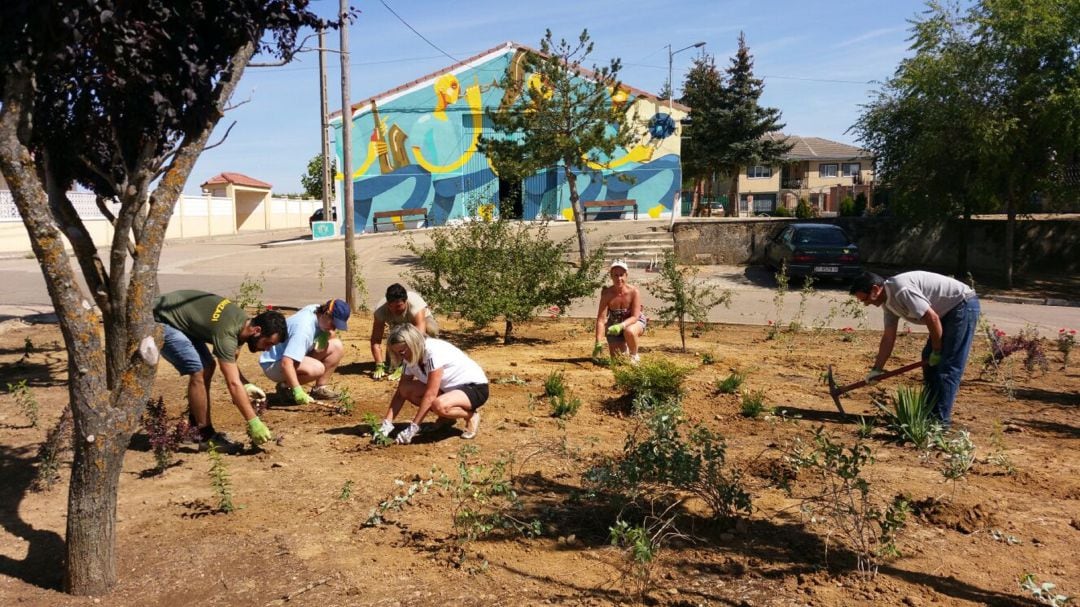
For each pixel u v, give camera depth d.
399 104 29.61
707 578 3.83
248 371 8.92
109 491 3.74
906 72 20.11
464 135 30.00
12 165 3.20
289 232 45.31
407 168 30.00
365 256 24.80
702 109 45.06
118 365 3.81
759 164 46.00
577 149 18.80
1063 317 15.82
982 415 7.11
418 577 3.89
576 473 5.36
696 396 7.61
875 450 5.91
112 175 4.40
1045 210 27.86
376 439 6.10
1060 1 18.19
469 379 6.20
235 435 6.32
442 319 13.41
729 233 23.34
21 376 8.78
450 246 11.22
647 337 11.90
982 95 19.05
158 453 5.48
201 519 4.63
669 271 10.58
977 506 4.64
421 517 4.64
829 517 4.48
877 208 33.09
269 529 4.48
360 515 4.68
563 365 9.34
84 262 3.86
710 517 4.57
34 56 3.21
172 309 5.82
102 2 3.26
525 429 6.47
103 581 3.76
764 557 4.05
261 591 3.77
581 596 3.67
